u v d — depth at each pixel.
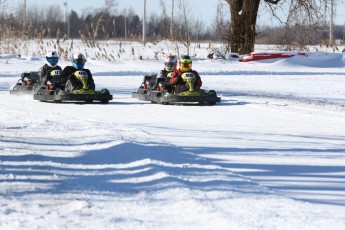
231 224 14.75
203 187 18.62
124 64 92.19
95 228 14.67
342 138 30.92
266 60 102.38
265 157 24.95
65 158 23.55
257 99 51.56
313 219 15.31
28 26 105.62
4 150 25.08
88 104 46.38
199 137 30.30
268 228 14.48
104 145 26.05
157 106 45.62
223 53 107.44
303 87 65.56
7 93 54.28
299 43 116.31
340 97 55.47
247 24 106.75
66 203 17.03
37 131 30.34
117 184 19.17
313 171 22.12
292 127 34.91
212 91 47.09
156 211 16.11
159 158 23.22
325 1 103.62
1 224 15.00
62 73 46.97
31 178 20.11
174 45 122.38
